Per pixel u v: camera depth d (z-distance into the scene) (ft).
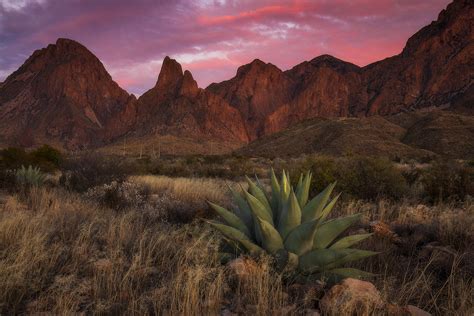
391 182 31.22
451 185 30.58
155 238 17.44
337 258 12.32
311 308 10.90
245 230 14.46
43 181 39.91
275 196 15.47
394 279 12.32
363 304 10.04
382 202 26.37
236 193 15.75
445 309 10.87
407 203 27.27
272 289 11.15
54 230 18.52
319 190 31.60
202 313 10.66
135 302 11.01
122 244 17.22
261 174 79.46
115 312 11.14
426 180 32.53
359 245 16.80
